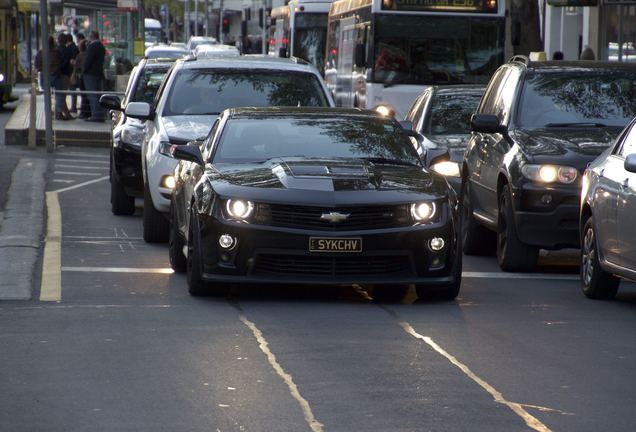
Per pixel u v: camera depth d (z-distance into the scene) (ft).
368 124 115.24
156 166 140.05
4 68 385.29
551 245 122.21
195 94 148.87
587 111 132.46
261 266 101.45
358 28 265.13
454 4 247.70
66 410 67.21
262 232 100.53
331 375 75.25
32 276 116.57
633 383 74.33
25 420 65.21
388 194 101.81
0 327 90.89
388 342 85.66
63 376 75.10
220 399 69.36
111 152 178.29
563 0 262.06
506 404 68.69
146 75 179.22
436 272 102.37
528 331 91.20
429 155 116.98
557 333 90.68
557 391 71.97
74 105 319.88
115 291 108.78
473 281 119.96
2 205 173.68
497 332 90.63
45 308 99.50
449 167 148.46
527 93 134.10
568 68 136.87
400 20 247.91
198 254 103.86
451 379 74.54
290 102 148.25
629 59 306.76
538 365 78.95
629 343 87.20
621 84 135.23
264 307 100.94
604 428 64.13
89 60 306.96
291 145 111.65
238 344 84.53
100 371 76.33
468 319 96.22
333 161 107.96
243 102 148.05
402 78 248.52
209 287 105.29
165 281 115.34
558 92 134.10
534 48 257.14
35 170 225.56
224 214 101.55
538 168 121.49
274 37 456.04
